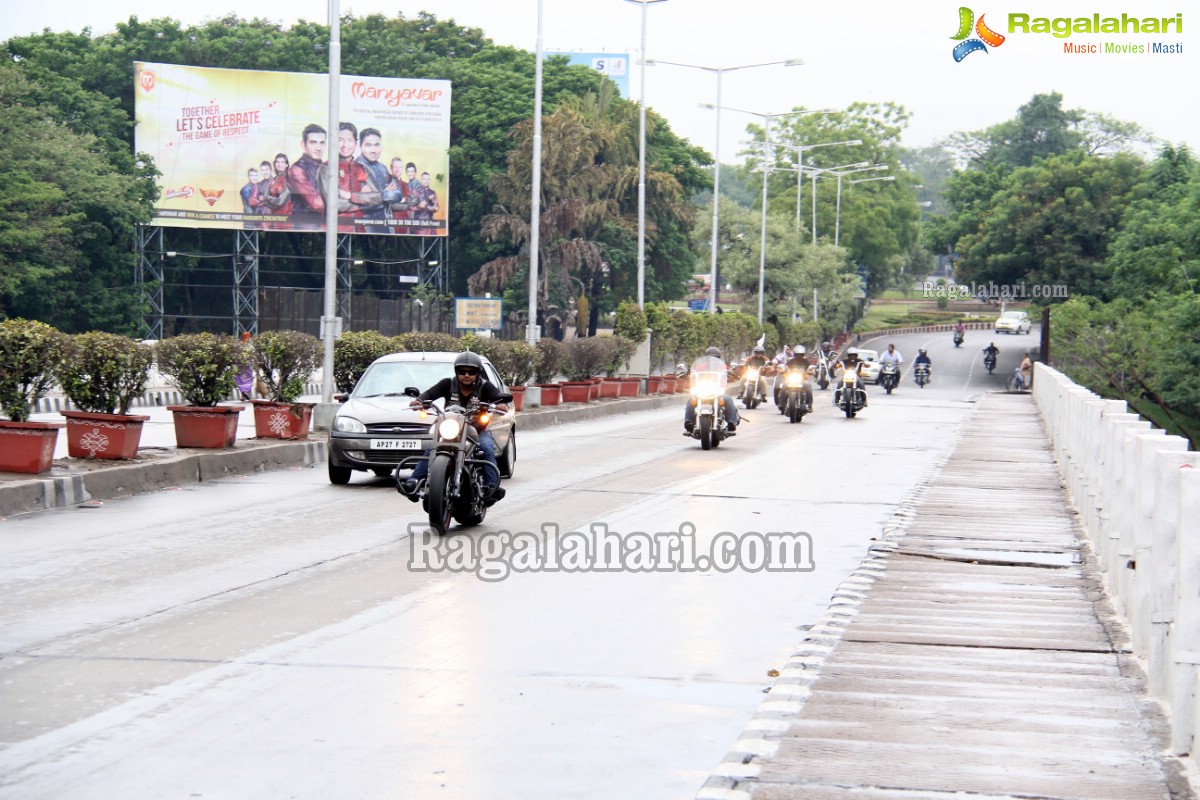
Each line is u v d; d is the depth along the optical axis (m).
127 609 15.49
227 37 130.50
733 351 101.38
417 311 98.56
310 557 19.41
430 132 112.12
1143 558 13.34
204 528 22.23
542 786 9.48
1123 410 19.92
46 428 24.94
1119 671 12.73
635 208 134.25
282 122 110.25
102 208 104.25
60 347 26.66
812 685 12.13
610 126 130.00
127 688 11.96
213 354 31.38
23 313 100.19
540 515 24.59
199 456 29.44
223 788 9.33
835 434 48.78
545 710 11.48
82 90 113.25
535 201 60.31
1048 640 14.21
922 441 46.09
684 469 34.16
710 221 141.12
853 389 59.75
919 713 11.06
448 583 17.55
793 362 56.00
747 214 144.25
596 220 123.62
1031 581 18.38
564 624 15.14
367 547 20.41
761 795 8.90
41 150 98.94
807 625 15.41
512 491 28.50
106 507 24.64
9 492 23.17
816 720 10.83
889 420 58.72
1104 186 143.75
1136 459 13.91
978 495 29.52
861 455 39.75
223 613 15.35
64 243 101.38
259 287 115.31
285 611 15.52
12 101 100.62
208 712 11.23
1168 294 105.44
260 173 110.38
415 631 14.56
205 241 124.88
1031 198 145.38
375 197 112.00
